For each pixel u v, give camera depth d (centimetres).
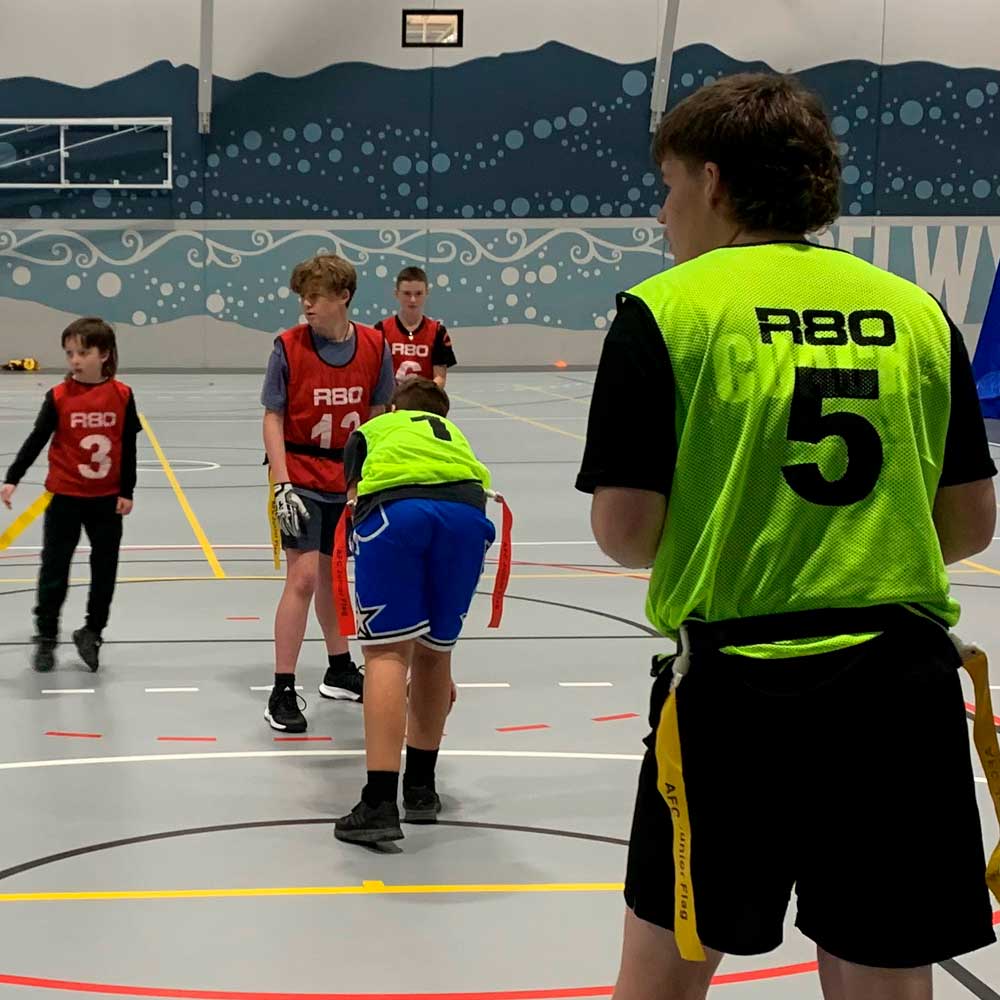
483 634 780
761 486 222
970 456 237
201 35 2723
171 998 346
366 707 471
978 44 2880
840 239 2916
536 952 379
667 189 245
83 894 418
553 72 2859
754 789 220
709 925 221
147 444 1692
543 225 2908
